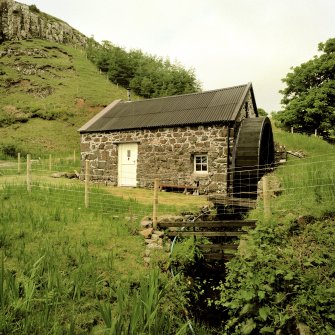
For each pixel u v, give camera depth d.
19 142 26.80
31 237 5.68
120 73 55.44
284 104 27.16
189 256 5.98
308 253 4.67
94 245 5.72
